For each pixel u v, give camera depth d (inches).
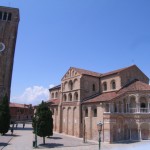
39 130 1772.9
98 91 2613.2
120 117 2122.3
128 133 2151.8
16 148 1566.2
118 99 2149.4
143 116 2113.7
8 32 3053.6
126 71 2464.3
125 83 2423.7
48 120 1811.0
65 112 2647.6
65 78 2753.4
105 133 2027.6
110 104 2073.1
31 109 5339.6
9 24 3088.1
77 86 2507.4
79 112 2389.3
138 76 2583.7
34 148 1598.2
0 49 2970.0
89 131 2228.1
